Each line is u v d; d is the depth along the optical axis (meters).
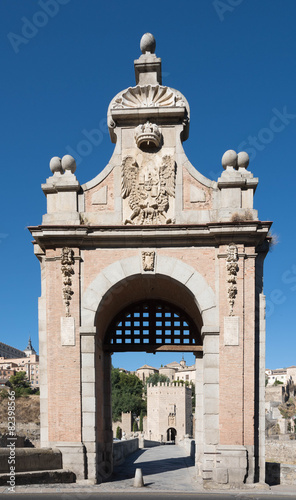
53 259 18.50
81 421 17.45
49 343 18.05
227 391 17.28
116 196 18.92
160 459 30.11
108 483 17.56
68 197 18.83
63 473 16.56
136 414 109.31
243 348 17.58
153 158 19.17
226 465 16.69
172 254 18.41
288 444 41.38
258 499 14.66
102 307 18.77
